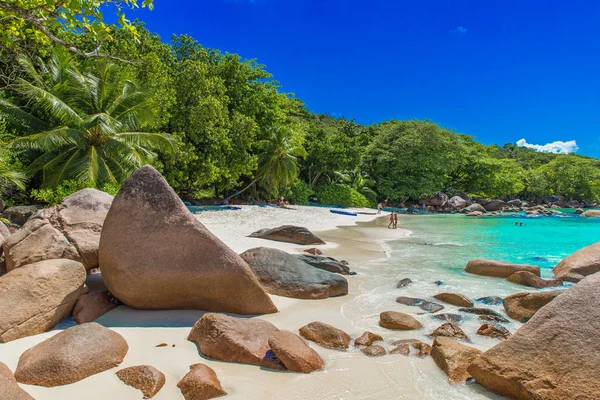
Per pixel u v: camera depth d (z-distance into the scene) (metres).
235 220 19.95
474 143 57.59
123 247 5.36
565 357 3.44
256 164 29.89
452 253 12.68
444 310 6.43
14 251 5.85
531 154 95.62
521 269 9.06
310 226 20.52
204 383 3.45
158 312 5.47
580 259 9.27
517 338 3.86
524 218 31.36
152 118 19.44
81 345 3.79
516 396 3.54
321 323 5.09
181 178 24.34
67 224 6.43
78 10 5.47
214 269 5.45
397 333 5.29
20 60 15.99
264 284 7.13
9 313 4.29
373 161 48.44
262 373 3.92
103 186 16.42
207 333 4.43
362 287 7.91
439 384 3.85
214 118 25.36
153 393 3.42
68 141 16.45
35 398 3.25
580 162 61.06
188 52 31.02
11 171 14.15
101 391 3.42
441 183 45.88
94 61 19.84
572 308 3.76
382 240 16.08
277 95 35.06
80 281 5.26
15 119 16.73
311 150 40.91
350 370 4.10
